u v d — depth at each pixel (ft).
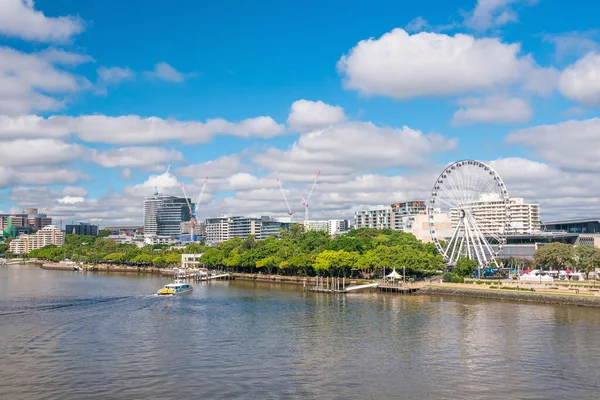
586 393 376.89
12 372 424.05
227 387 389.60
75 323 626.64
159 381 402.52
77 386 391.24
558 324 607.78
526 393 377.09
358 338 542.57
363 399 366.63
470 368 435.12
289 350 493.77
